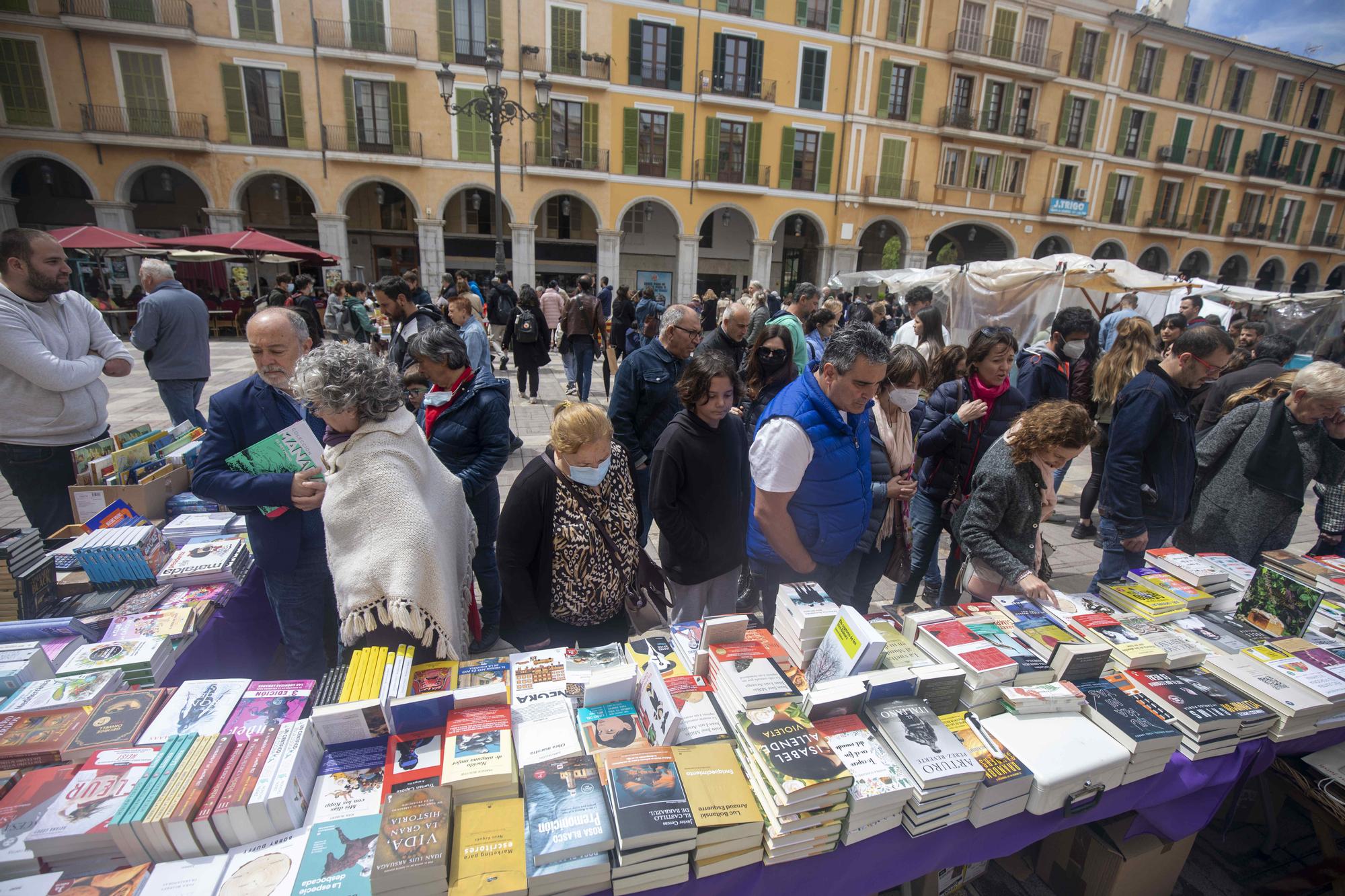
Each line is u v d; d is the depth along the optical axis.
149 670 1.71
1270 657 1.90
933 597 3.57
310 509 2.03
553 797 1.20
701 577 2.37
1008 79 22.56
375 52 17.14
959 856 1.46
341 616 1.61
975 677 1.62
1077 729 1.59
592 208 20.69
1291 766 1.90
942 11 21.45
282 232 21.06
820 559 2.29
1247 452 2.69
